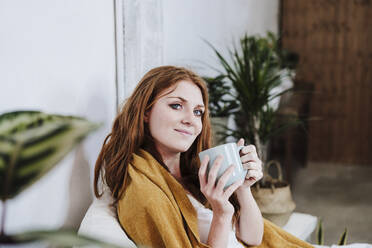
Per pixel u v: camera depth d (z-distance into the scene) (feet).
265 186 6.37
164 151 3.69
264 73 6.09
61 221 3.55
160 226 3.03
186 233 3.32
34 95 3.13
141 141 3.52
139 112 3.46
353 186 11.68
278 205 5.82
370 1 12.87
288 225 6.06
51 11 3.28
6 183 0.91
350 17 13.14
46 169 0.94
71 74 3.58
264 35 11.63
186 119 3.43
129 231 3.18
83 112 3.78
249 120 6.47
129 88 4.54
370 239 8.28
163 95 3.42
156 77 3.47
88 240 0.93
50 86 3.30
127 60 4.48
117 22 4.26
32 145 0.92
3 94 2.83
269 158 12.89
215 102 6.69
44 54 3.22
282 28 13.71
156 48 5.14
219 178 2.96
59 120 0.96
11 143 0.91
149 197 3.10
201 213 3.59
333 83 13.58
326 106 13.78
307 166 13.75
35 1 3.09
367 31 13.04
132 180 3.25
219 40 7.96
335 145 13.91
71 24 3.54
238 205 3.87
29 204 3.11
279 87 9.75
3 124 0.95
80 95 3.72
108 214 3.33
